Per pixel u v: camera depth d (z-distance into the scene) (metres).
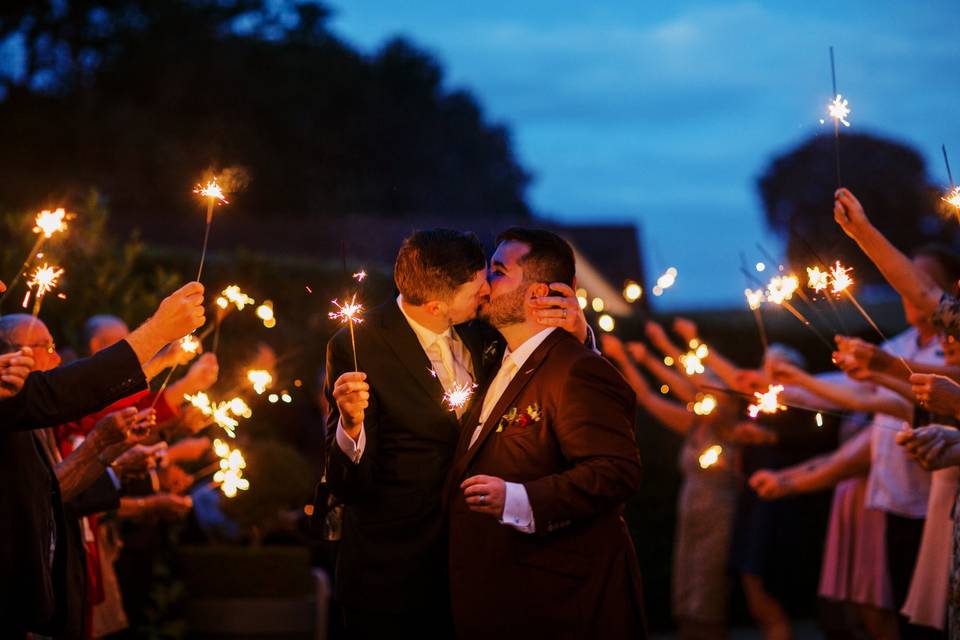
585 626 3.17
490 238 3.81
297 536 6.33
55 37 21.33
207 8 22.45
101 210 6.23
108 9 21.66
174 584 5.51
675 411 6.66
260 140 21.41
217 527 6.04
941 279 4.76
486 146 29.70
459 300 3.41
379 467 3.47
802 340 9.46
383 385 3.46
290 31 23.77
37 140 19.80
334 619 6.18
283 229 16.84
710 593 6.44
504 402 3.30
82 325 5.86
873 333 7.23
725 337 9.28
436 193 25.69
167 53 21.14
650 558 8.82
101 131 19.92
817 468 5.52
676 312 9.46
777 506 6.14
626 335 8.90
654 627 8.82
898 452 4.94
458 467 3.34
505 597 3.18
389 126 24.88
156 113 20.83
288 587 5.68
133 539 5.33
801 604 9.05
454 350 3.60
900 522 4.91
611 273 15.65
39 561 3.19
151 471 4.61
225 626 5.57
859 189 19.33
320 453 7.17
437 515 3.44
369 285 8.18
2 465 3.16
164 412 4.29
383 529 3.44
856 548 5.59
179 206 19.62
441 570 3.44
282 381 7.23
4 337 3.57
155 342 3.13
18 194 18.70
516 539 3.19
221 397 6.28
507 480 3.24
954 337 3.71
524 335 3.40
